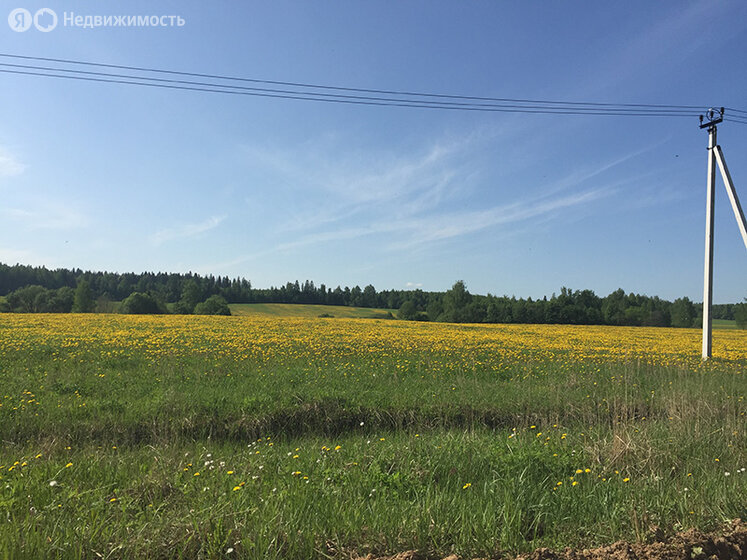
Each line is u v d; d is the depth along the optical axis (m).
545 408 9.80
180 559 3.36
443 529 3.86
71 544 3.39
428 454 5.95
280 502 4.24
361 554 3.59
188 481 4.92
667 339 33.69
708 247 17.92
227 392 9.90
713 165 17.31
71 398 9.51
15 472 5.27
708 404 9.07
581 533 4.02
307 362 14.55
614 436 6.22
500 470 5.53
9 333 22.75
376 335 26.48
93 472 5.29
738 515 4.32
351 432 8.94
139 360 14.33
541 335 32.56
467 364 14.82
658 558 3.49
